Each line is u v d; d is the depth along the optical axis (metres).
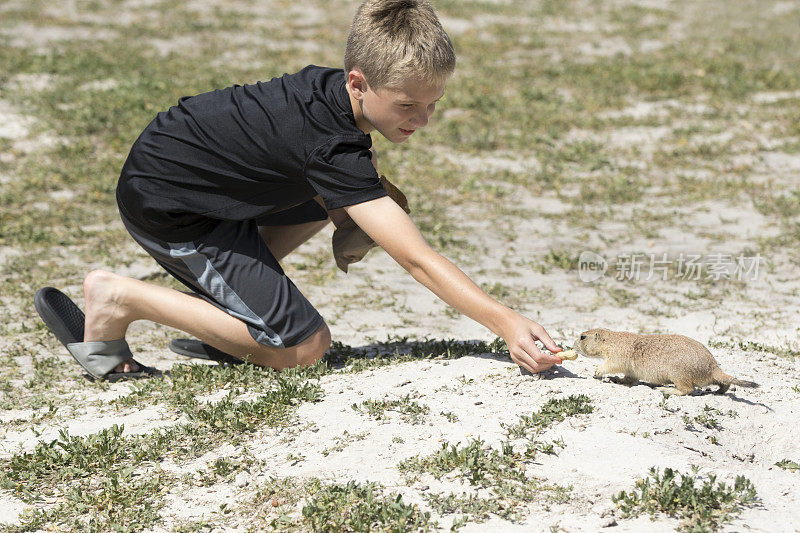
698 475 3.04
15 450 3.58
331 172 3.64
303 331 4.18
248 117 3.79
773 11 18.39
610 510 2.83
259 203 4.02
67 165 9.25
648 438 3.29
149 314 4.24
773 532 2.71
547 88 12.48
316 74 3.82
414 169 9.49
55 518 3.00
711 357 3.71
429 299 6.19
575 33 16.62
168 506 3.05
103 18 17.34
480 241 7.48
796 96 12.03
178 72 13.04
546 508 2.85
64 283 6.29
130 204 4.08
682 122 11.02
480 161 9.85
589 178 9.18
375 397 3.77
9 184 8.65
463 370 4.07
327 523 2.82
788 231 7.50
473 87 12.54
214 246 4.08
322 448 3.36
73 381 4.52
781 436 3.50
